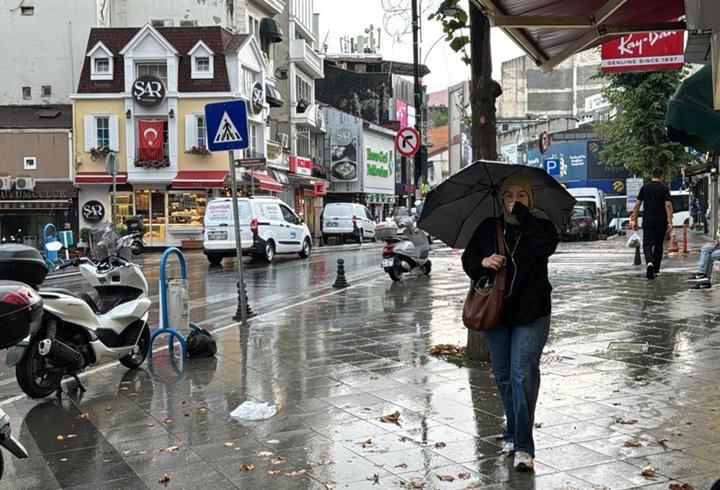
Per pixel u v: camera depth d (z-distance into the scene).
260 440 5.52
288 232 25.33
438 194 5.25
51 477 4.94
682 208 46.00
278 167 44.06
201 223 38.38
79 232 38.59
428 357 8.16
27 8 41.50
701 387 6.55
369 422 5.86
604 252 22.89
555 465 4.81
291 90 48.66
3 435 4.21
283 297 15.12
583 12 6.31
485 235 5.02
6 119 39.97
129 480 4.83
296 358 8.35
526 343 4.86
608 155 45.09
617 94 30.12
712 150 5.91
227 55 38.84
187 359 8.52
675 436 5.29
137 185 38.53
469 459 4.98
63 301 7.03
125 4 43.22
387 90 71.38
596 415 5.82
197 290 16.69
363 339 9.38
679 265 17.39
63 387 7.45
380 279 16.97
